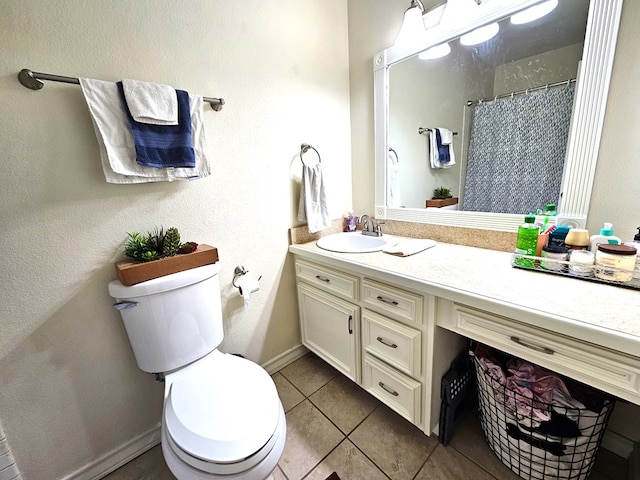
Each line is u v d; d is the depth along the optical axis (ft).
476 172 4.35
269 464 2.67
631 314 2.31
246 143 4.50
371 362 4.23
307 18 4.94
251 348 5.17
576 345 2.37
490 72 3.97
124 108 3.18
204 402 2.99
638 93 2.93
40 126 2.93
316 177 5.17
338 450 3.92
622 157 3.11
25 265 3.01
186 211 4.04
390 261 4.04
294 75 4.92
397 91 5.04
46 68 2.90
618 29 2.94
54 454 3.45
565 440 2.98
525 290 2.87
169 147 3.46
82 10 3.03
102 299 3.51
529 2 3.47
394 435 4.10
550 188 3.67
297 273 5.41
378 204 5.78
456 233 4.74
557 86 3.44
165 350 3.48
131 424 3.98
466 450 3.79
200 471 2.51
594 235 3.34
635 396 2.16
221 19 4.00
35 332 3.15
